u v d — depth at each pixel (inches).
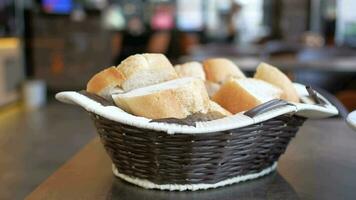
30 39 122.6
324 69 59.8
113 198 15.4
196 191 15.7
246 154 15.9
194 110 15.2
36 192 16.1
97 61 127.4
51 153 68.8
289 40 158.4
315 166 18.7
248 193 15.7
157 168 15.4
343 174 17.8
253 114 15.0
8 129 86.4
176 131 14.1
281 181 16.9
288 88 18.0
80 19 127.0
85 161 19.4
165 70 16.4
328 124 26.5
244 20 174.2
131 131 14.8
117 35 149.9
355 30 162.7
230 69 19.1
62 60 125.3
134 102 15.0
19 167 61.5
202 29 175.9
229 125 14.5
